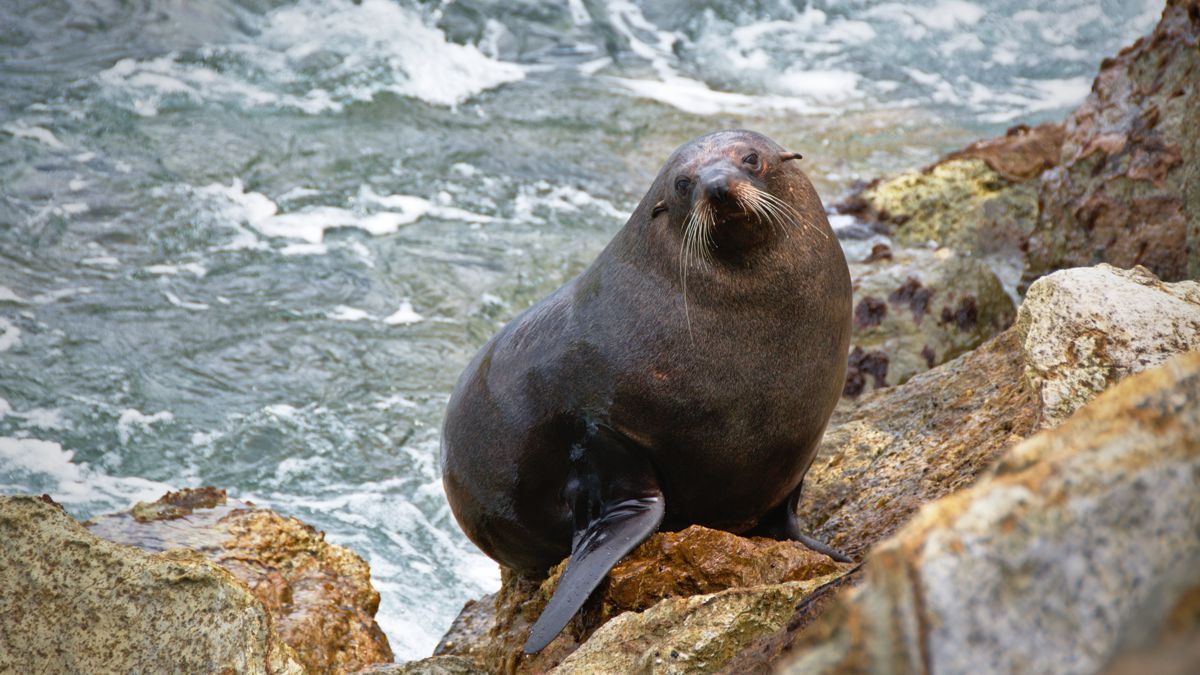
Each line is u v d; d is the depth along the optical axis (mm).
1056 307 22609
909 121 67250
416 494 38312
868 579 8648
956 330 39719
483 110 65438
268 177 56750
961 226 53312
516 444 24875
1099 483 8055
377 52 68938
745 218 22156
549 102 66750
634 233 24234
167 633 17938
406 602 33438
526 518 25484
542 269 50719
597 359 23594
